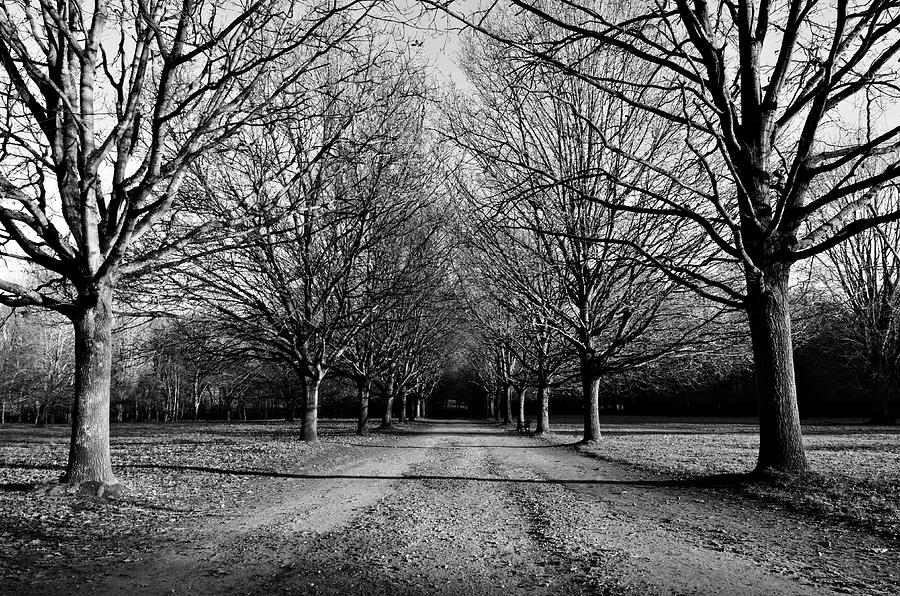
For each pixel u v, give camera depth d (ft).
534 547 20.34
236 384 152.46
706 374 94.48
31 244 29.32
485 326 90.99
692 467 42.52
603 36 32.76
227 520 24.98
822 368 140.15
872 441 66.08
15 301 28.73
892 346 106.32
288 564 18.03
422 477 40.06
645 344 67.21
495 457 55.88
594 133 56.65
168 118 30.45
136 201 29.19
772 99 34.35
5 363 147.74
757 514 25.77
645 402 204.85
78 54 29.50
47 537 20.70
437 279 82.89
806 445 60.44
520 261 64.49
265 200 47.16
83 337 30.07
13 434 97.09
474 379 221.87
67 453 52.90
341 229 65.05
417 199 66.49
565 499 30.42
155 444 64.90
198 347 66.90
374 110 51.52
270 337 66.59
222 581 16.17
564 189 57.21
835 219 33.88
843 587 15.72
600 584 16.10
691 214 31.94
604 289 66.08
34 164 30.99
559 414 233.96
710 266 52.03
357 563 18.21
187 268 56.54
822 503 26.27
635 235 56.59
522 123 57.16
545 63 33.96
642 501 29.55
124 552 19.31
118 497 28.66
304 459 50.85
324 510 27.53
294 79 31.24
